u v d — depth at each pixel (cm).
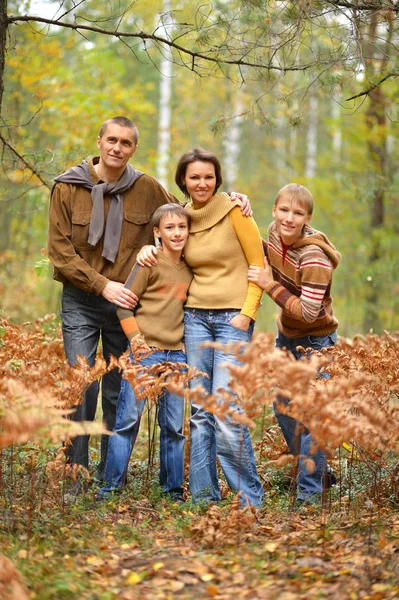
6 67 1379
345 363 527
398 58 619
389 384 517
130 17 1844
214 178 548
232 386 423
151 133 2623
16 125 741
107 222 570
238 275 545
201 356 543
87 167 576
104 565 388
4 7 583
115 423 581
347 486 549
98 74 1781
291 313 536
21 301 1552
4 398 400
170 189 2330
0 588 315
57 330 753
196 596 353
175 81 2438
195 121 2597
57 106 1516
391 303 1627
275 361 411
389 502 500
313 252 538
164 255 553
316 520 473
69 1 634
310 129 2442
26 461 525
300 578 368
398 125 1443
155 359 543
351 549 405
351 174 1706
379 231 1619
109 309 580
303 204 537
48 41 1489
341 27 609
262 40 606
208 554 406
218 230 544
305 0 571
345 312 1741
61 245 562
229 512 483
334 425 408
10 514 446
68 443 500
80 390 482
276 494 564
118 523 465
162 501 525
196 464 533
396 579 359
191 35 644
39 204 948
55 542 414
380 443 412
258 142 2755
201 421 537
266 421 758
